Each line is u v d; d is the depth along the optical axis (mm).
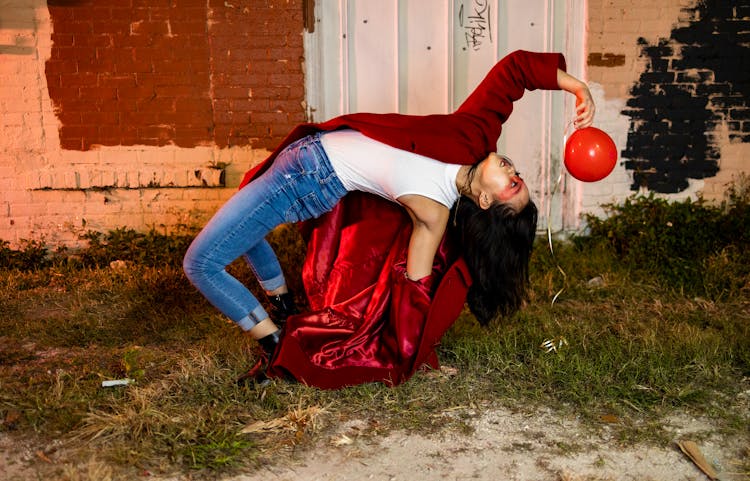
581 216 6039
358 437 3248
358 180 3498
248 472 2977
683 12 5801
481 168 3484
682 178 6031
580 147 3396
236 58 5680
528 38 5938
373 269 3814
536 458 3111
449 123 3480
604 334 4320
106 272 5363
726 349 4047
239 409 3414
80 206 5762
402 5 5828
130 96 5656
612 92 5887
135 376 3668
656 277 5238
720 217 5852
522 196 3482
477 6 5863
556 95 6000
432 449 3170
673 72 5875
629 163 5992
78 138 5680
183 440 3145
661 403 3555
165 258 5488
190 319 4477
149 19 5574
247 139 5793
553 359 3920
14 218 5727
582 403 3510
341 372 3625
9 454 3041
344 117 3586
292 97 5766
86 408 3355
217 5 5594
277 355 3561
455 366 3934
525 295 3973
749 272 5234
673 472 3018
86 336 4270
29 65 5547
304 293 4891
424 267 3537
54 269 5484
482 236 3547
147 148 5738
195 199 5828
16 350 4098
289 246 5418
